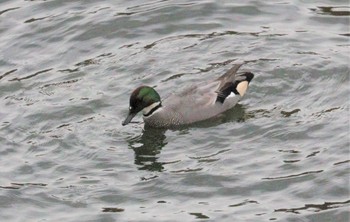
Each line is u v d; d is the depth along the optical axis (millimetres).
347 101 19469
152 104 19531
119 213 16703
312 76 20297
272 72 20484
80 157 18391
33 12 23047
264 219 16266
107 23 22359
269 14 22516
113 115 19641
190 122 19625
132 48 21547
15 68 21250
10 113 19750
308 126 18766
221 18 22359
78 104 19922
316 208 16516
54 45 21922
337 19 22281
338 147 18031
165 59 21094
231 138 18812
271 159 17906
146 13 22594
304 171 17453
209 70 20672
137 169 17969
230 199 16922
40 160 18297
